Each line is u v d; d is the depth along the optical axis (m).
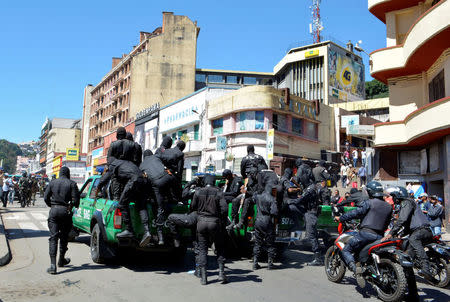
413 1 18.59
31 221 12.62
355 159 29.53
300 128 32.12
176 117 38.25
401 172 18.70
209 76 71.19
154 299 4.73
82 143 86.56
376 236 5.25
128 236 6.06
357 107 56.66
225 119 31.00
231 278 6.04
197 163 34.03
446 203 14.58
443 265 6.11
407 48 16.20
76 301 4.58
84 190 8.95
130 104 54.00
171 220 6.05
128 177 6.19
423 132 14.59
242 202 7.47
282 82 68.44
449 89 14.91
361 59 66.25
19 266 6.34
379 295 5.01
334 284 5.86
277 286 5.59
